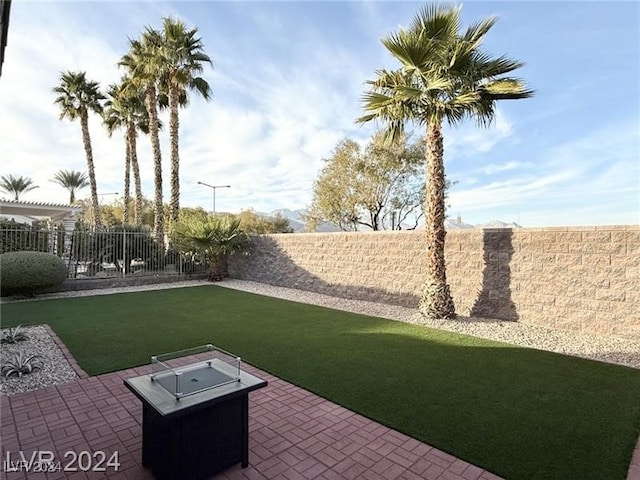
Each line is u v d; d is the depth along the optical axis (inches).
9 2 135.6
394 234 362.9
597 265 243.9
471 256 305.4
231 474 97.0
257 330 254.7
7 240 414.0
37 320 281.1
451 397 146.6
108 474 97.5
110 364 182.4
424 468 100.3
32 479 95.0
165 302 365.4
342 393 150.0
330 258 425.7
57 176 1273.4
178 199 617.6
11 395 146.3
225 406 97.0
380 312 324.2
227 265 578.9
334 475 97.3
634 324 229.5
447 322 279.3
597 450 109.3
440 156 286.8
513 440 114.6
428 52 255.8
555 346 222.4
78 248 457.4
